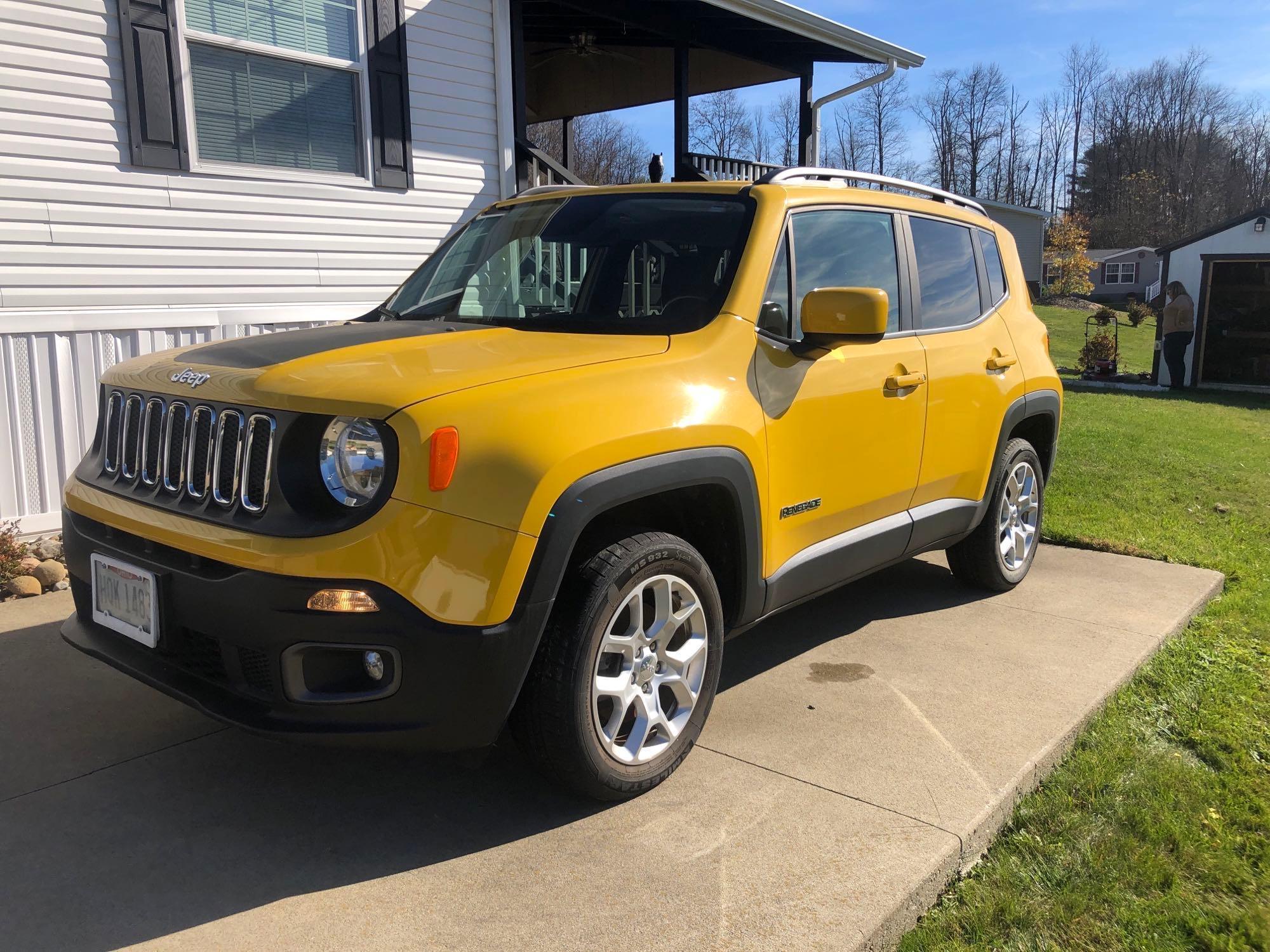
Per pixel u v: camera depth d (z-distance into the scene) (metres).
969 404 4.20
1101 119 83.88
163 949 2.13
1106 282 64.06
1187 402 16.14
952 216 4.45
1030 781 2.98
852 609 4.60
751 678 3.72
